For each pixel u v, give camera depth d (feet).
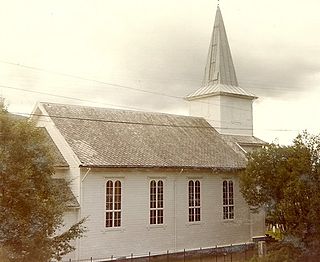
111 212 109.81
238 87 166.91
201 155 133.18
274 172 110.32
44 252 63.77
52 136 114.52
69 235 70.23
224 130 157.48
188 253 123.24
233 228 136.05
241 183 119.65
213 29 170.40
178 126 144.66
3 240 61.26
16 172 62.54
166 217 120.88
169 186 122.62
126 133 126.31
